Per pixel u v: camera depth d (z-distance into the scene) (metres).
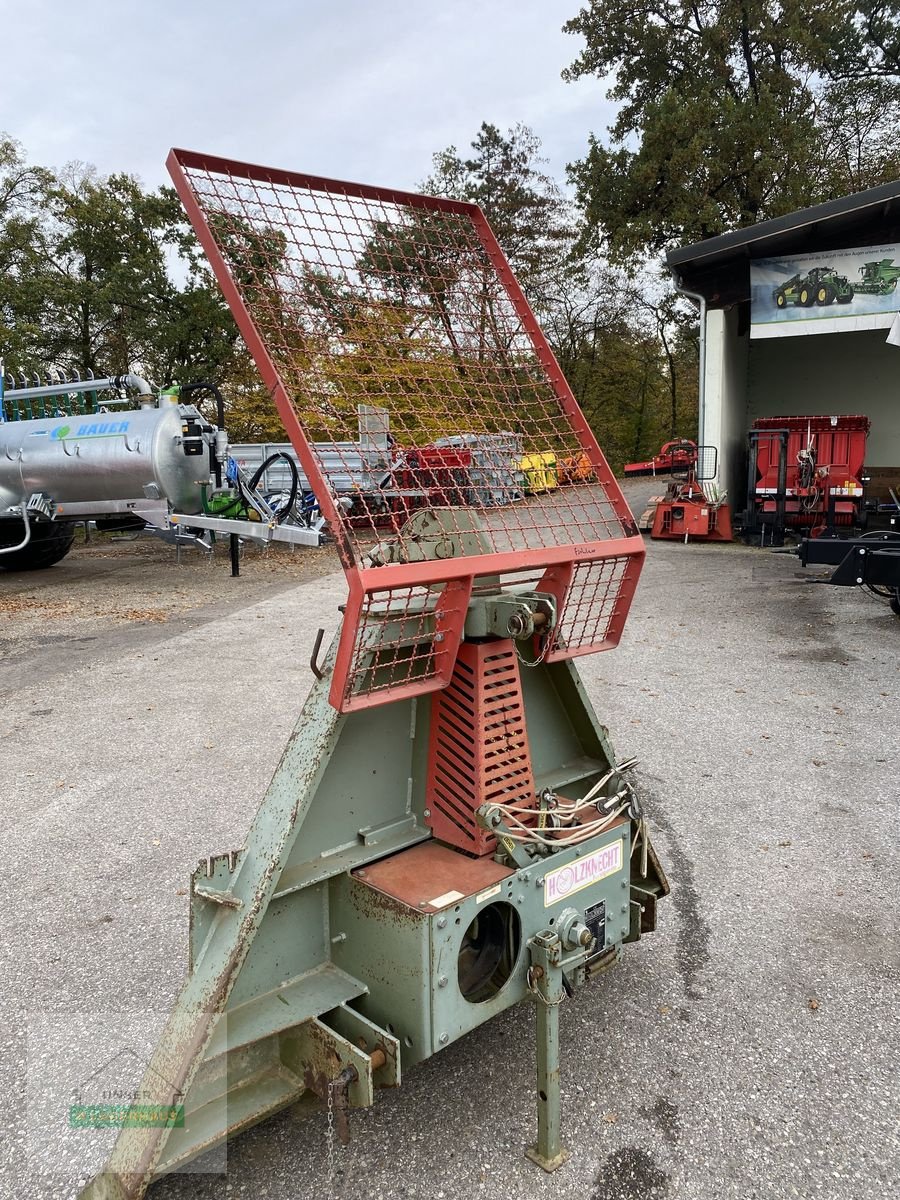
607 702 5.45
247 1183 1.88
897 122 27.61
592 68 28.02
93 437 10.34
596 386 34.34
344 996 1.88
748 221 24.11
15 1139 2.05
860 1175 1.88
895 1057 2.26
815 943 2.80
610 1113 2.07
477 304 2.23
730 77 26.22
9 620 9.00
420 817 2.17
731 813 3.80
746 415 16.67
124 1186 1.59
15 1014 2.53
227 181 1.81
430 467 2.00
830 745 4.58
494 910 2.07
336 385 1.91
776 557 11.39
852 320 11.88
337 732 1.85
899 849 3.42
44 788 4.32
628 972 2.66
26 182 22.69
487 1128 2.02
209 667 6.70
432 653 1.89
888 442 15.74
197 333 22.50
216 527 9.82
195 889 1.82
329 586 10.68
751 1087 2.15
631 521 2.22
